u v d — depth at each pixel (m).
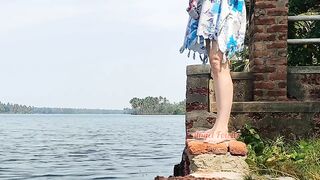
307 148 3.67
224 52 2.89
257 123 4.15
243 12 2.97
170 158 17.38
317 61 6.07
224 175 2.88
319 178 3.05
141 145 26.20
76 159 17.23
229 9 2.91
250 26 4.58
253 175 2.97
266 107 4.14
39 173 12.62
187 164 3.74
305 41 4.25
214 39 2.91
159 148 23.58
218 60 2.93
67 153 20.41
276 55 4.26
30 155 19.44
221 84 2.95
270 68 4.26
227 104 2.97
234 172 2.97
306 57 5.88
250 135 3.89
